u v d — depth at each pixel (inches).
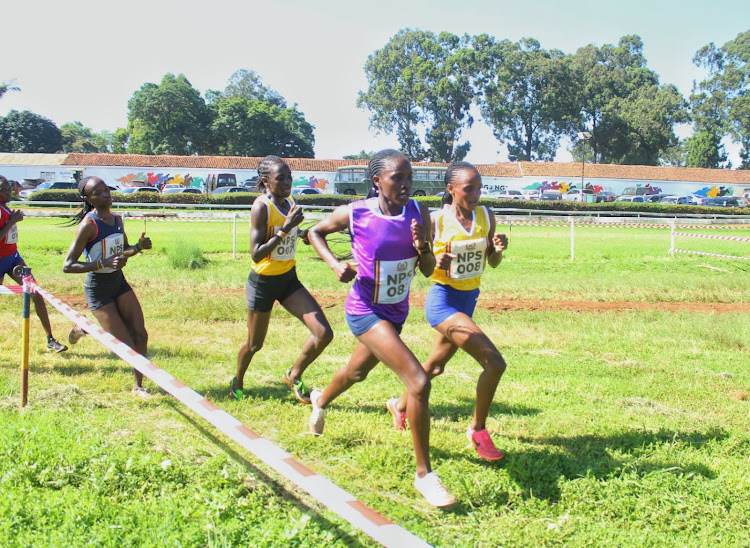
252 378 251.9
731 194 2362.2
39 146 3115.2
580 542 140.1
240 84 3646.7
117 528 132.4
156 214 996.6
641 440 193.5
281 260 209.9
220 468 161.9
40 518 135.3
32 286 200.7
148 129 2714.1
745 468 175.6
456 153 2893.7
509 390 244.5
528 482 166.1
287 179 208.1
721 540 142.3
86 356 277.0
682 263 658.2
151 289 439.2
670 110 2933.1
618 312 419.8
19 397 211.6
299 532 135.9
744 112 2962.6
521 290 490.0
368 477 166.6
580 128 2992.1
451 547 136.5
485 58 2787.9
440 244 178.2
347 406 222.5
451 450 185.5
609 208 1609.3
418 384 152.3
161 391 229.1
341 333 335.9
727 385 257.4
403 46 2898.6
